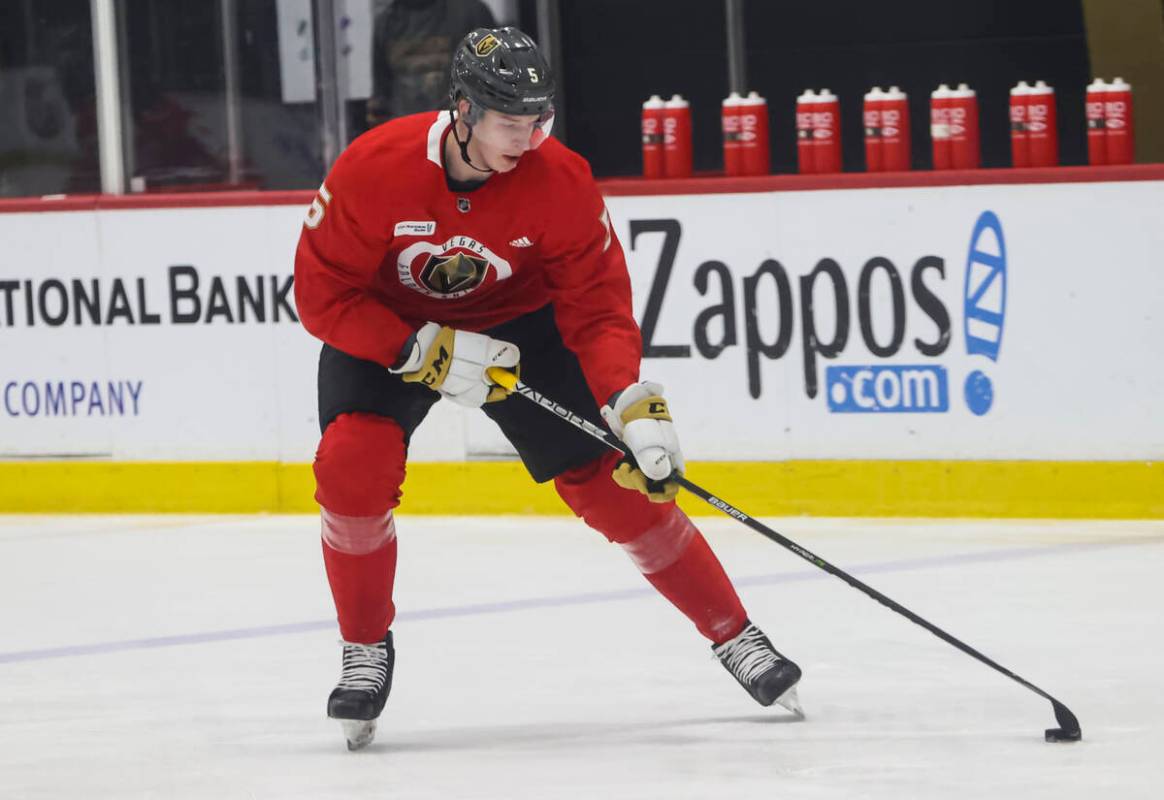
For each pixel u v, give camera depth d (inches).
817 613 617.9
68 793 427.2
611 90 1001.5
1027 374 781.3
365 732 458.3
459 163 428.8
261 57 964.6
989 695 496.7
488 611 642.8
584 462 470.0
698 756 440.8
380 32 962.7
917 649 559.2
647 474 438.9
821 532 775.1
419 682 540.7
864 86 970.1
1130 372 768.9
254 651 590.2
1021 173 774.5
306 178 971.3
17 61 973.2
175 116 962.1
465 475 855.1
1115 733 451.5
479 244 442.6
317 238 442.3
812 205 802.2
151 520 872.9
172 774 442.3
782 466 816.3
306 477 872.9
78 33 959.6
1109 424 773.3
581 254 449.1
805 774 420.5
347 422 452.8
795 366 811.4
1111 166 767.1
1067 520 778.8
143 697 530.9
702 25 984.3
